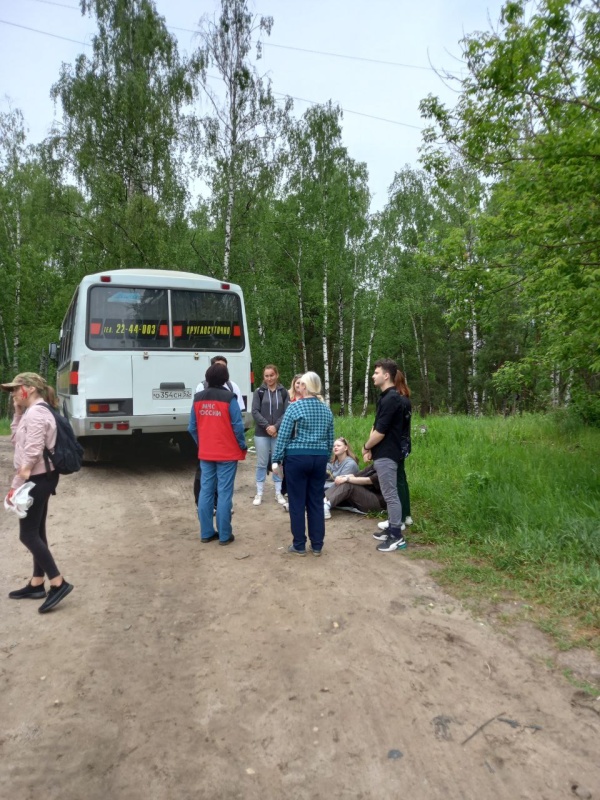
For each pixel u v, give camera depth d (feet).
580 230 18.65
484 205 24.63
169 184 69.36
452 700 9.93
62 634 12.46
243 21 64.49
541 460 25.34
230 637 12.29
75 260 81.51
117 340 28.43
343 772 8.30
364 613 13.25
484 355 86.69
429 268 27.27
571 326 23.90
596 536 16.07
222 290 30.53
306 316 90.33
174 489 27.27
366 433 36.78
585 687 10.21
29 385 13.67
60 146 70.49
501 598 13.83
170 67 70.54
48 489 13.57
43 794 7.91
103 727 9.32
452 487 22.58
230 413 18.45
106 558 17.37
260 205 69.26
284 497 23.26
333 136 85.61
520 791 7.89
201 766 8.45
